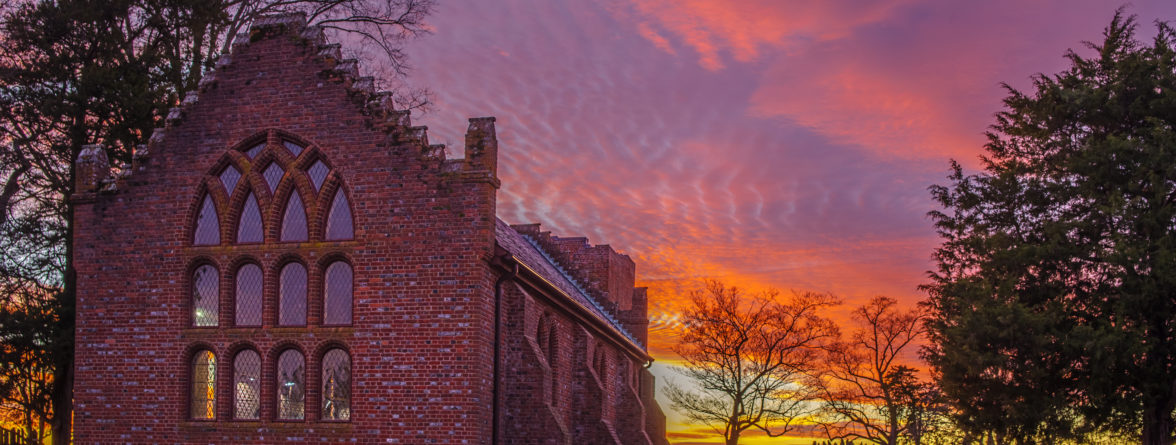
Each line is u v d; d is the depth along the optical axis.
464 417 23.02
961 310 28.39
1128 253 24.95
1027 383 26.97
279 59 25.30
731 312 43.47
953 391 27.94
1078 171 27.95
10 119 31.00
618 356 39.59
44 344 30.03
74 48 31.03
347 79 24.84
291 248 24.42
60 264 31.62
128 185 25.67
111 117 31.09
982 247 29.36
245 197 25.11
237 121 25.28
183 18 32.22
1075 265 27.69
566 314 30.94
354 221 24.27
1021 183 30.44
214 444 24.11
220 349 24.45
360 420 23.47
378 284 23.91
